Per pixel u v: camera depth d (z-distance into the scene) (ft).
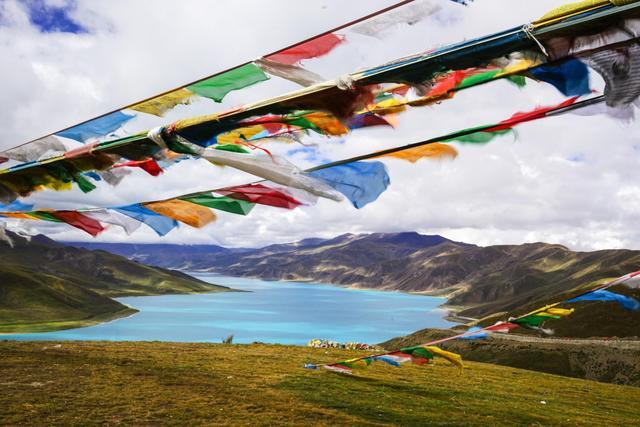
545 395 83.82
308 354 105.60
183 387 65.10
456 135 8.47
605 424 65.36
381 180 9.05
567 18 6.75
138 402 56.39
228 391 64.39
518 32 7.13
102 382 64.69
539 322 26.78
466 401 70.33
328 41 8.64
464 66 7.74
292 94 8.96
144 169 12.30
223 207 11.50
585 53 6.94
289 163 9.55
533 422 61.93
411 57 7.97
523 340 299.38
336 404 61.11
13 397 54.95
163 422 50.03
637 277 19.89
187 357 90.27
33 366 71.72
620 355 258.37
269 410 56.49
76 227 13.25
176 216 11.83
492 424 58.70
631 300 19.42
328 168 9.32
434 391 75.10
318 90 8.71
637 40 6.57
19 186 13.41
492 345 300.40
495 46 7.27
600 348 270.87
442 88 8.36
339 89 8.55
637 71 6.57
